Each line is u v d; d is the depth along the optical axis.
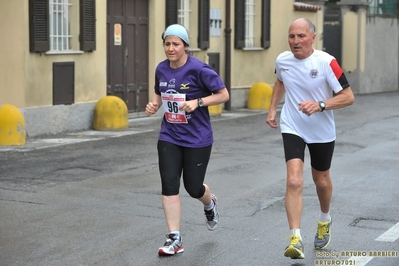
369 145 15.61
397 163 13.27
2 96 16.11
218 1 22.53
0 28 15.95
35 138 16.05
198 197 7.81
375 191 10.70
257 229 8.48
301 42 7.04
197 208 9.56
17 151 14.14
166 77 7.49
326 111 7.19
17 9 15.75
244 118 20.97
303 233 8.30
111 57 18.91
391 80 35.34
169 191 7.48
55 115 16.75
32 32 15.93
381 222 8.82
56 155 13.76
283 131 7.20
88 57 17.77
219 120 20.36
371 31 33.12
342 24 32.31
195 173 7.59
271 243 7.88
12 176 11.62
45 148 14.59
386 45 34.62
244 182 11.42
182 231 8.38
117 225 8.62
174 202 7.48
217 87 7.45
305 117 7.15
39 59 16.27
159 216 9.09
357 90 32.44
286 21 26.08
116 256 7.36
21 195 10.24
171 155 7.50
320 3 28.75
